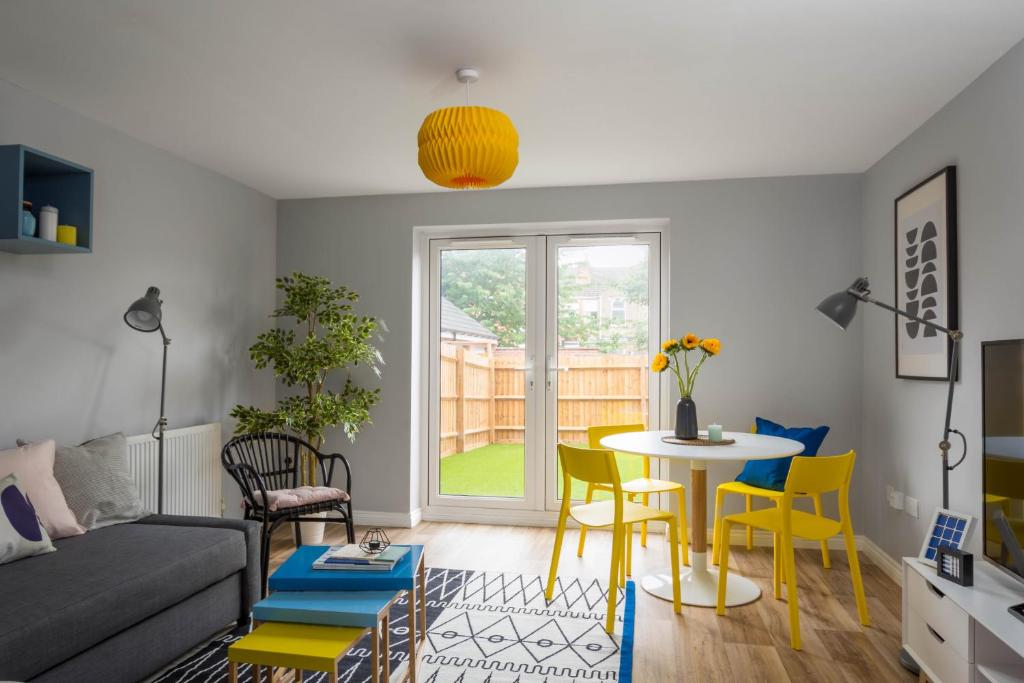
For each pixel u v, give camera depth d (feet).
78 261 10.87
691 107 10.52
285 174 14.40
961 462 9.56
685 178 14.61
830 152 12.74
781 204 14.43
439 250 16.52
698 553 11.68
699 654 9.11
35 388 10.12
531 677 8.45
